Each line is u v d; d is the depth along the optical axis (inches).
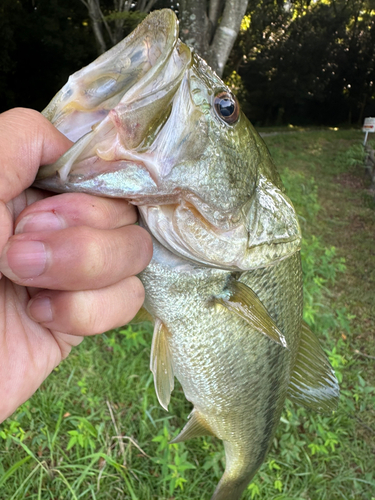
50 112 5.2
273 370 8.7
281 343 6.7
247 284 7.3
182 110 4.6
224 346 7.5
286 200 6.4
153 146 4.5
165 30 4.4
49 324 4.6
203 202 5.1
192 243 5.3
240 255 5.7
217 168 5.1
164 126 4.5
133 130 4.3
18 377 5.1
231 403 8.5
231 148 5.3
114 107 4.6
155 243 5.8
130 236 4.7
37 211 4.3
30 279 4.1
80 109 5.1
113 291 4.7
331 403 9.5
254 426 9.3
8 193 4.1
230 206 5.4
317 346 9.4
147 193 4.7
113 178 4.5
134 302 5.0
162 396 7.2
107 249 4.3
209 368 7.6
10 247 4.0
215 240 5.4
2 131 4.2
